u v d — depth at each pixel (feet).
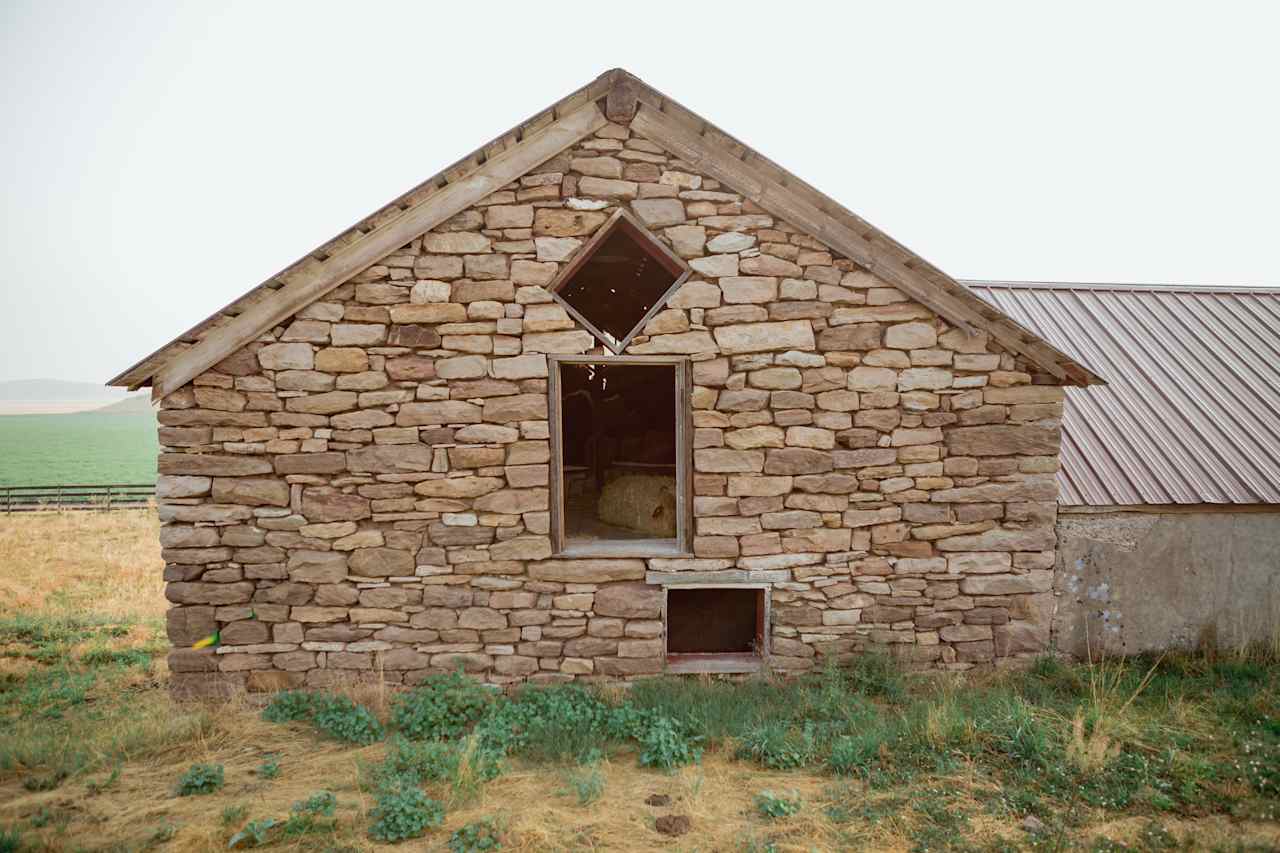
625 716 18.78
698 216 20.89
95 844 13.69
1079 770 16.08
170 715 19.70
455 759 16.34
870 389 21.47
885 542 21.74
